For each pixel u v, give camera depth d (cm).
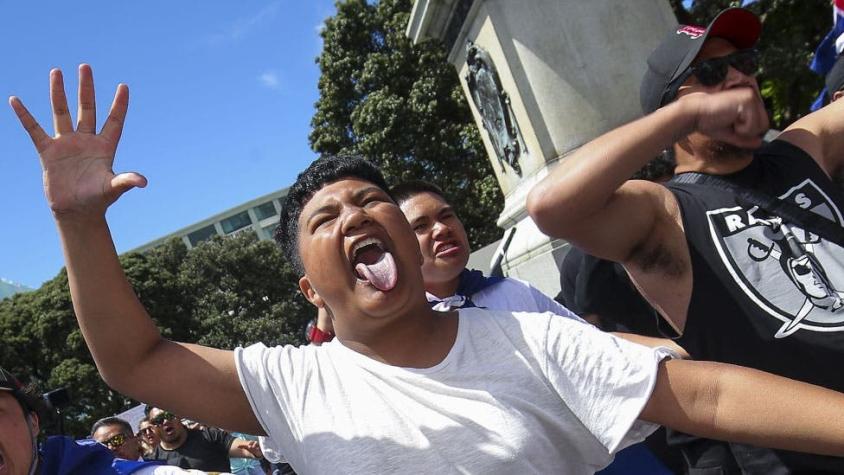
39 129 161
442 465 144
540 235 630
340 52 1988
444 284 288
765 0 1118
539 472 145
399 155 1861
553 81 621
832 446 134
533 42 629
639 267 193
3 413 175
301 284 188
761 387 140
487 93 707
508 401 149
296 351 170
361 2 1989
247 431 170
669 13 643
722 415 142
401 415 150
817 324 174
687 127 168
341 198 166
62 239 161
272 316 3080
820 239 181
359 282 159
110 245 164
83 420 2419
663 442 287
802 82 1153
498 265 525
